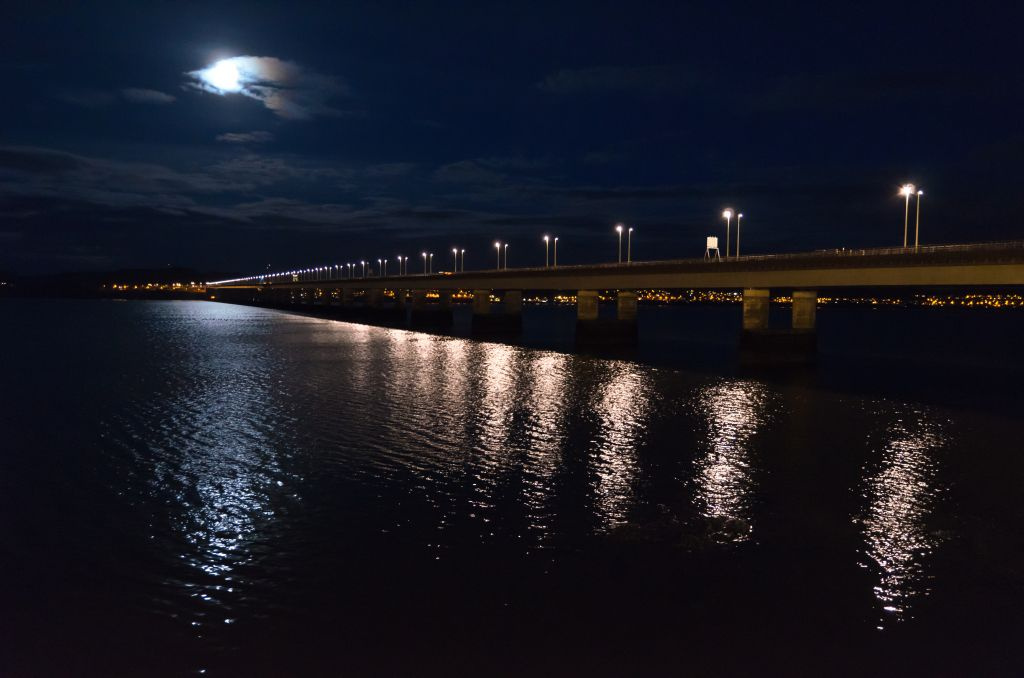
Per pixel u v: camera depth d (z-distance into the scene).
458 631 16.61
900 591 18.56
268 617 17.22
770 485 27.45
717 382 58.03
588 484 27.47
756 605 17.81
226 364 69.94
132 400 47.19
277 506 24.86
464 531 22.53
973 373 67.12
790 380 60.25
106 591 18.45
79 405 45.22
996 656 15.61
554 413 42.38
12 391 51.47
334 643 16.12
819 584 18.92
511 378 59.44
